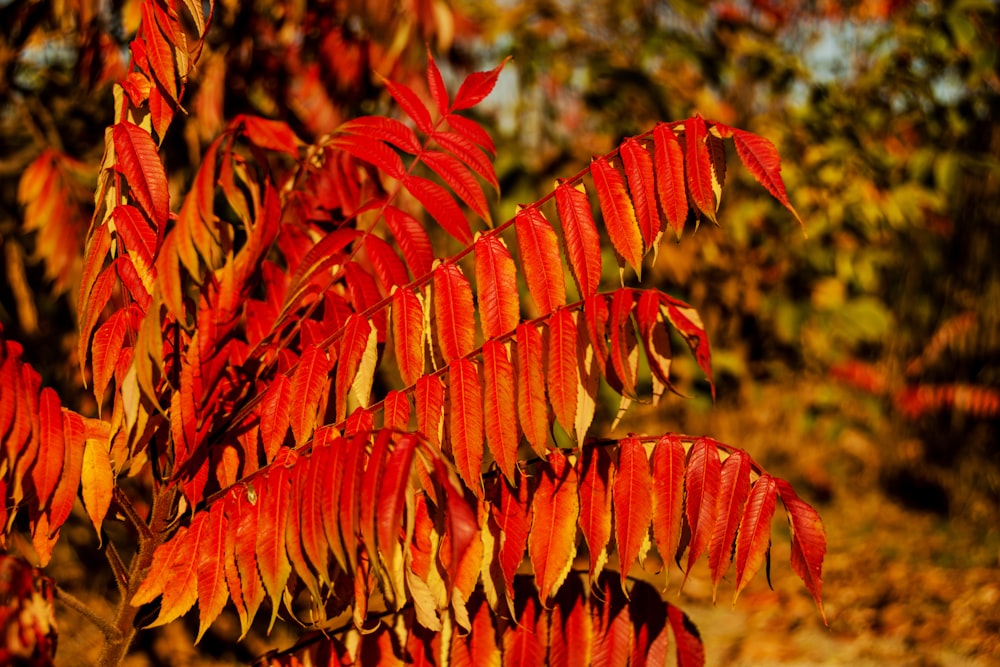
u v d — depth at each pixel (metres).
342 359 1.75
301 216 1.97
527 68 5.24
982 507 6.23
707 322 5.84
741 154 1.74
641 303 1.72
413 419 2.29
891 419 6.74
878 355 7.06
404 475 1.64
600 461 1.78
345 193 1.99
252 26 2.37
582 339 1.75
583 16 5.90
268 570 1.72
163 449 1.86
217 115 2.34
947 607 4.83
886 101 6.27
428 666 1.81
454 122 1.87
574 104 5.72
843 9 7.30
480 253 1.76
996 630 4.50
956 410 6.50
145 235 1.78
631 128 5.12
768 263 6.04
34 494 1.75
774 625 4.67
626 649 1.84
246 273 1.85
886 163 6.04
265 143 1.88
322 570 1.68
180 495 1.86
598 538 1.77
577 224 1.75
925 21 5.99
